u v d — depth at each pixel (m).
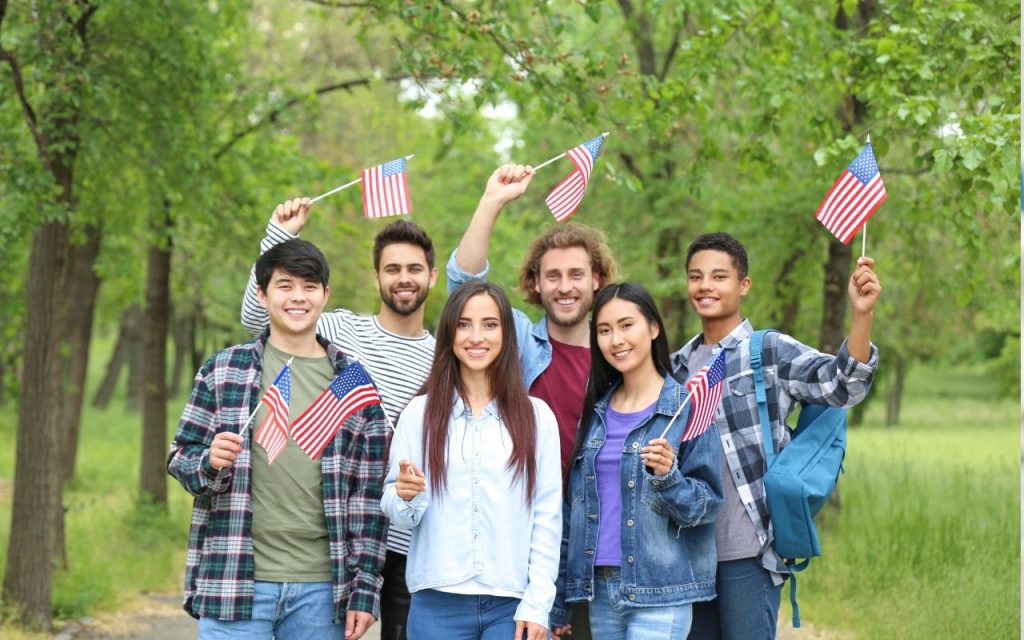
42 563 8.83
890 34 8.23
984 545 9.82
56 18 8.91
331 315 5.46
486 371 4.49
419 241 5.43
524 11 9.74
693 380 4.34
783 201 12.24
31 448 8.84
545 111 8.70
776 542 4.63
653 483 4.26
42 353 8.89
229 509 4.39
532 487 4.38
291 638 4.52
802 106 9.42
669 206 14.07
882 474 16.17
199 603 4.38
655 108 9.69
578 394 4.99
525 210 16.97
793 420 9.95
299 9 17.67
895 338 18.97
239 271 16.16
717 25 9.12
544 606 4.29
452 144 20.34
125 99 9.62
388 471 4.56
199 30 10.09
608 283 5.21
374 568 4.55
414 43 8.97
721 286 4.98
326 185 12.84
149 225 12.80
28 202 8.27
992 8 8.22
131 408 36.97
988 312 15.24
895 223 12.93
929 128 7.97
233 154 11.70
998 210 10.09
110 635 8.99
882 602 8.90
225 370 4.54
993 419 37.53
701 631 4.86
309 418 4.31
